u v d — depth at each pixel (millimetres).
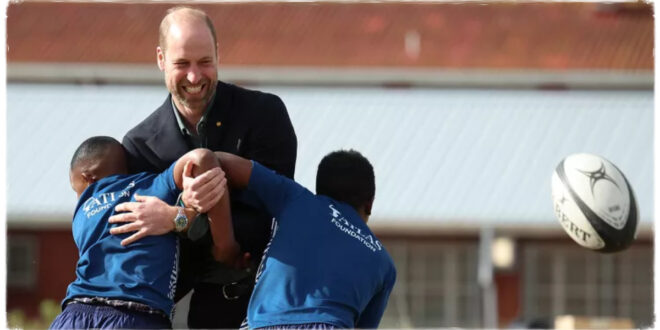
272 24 30609
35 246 22484
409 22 30625
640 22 30469
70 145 23938
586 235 6836
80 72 27141
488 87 27453
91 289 5867
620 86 27641
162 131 6477
